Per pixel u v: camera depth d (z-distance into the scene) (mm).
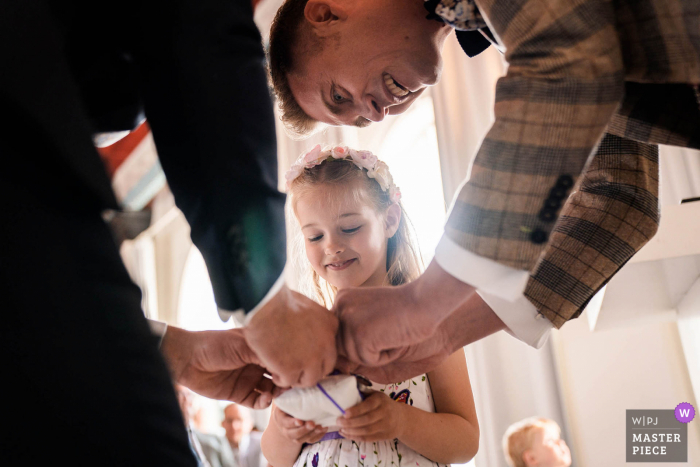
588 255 1105
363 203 1441
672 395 3236
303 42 1217
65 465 444
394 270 1550
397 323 891
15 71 491
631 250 1102
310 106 1312
